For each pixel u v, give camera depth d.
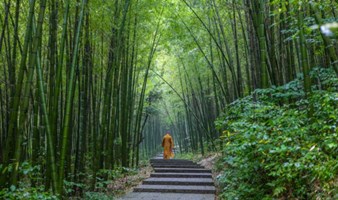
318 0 3.81
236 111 5.00
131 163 11.14
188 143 20.53
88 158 6.46
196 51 10.91
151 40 11.54
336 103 3.99
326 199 3.10
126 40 8.09
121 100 9.28
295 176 3.60
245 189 4.11
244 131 3.91
